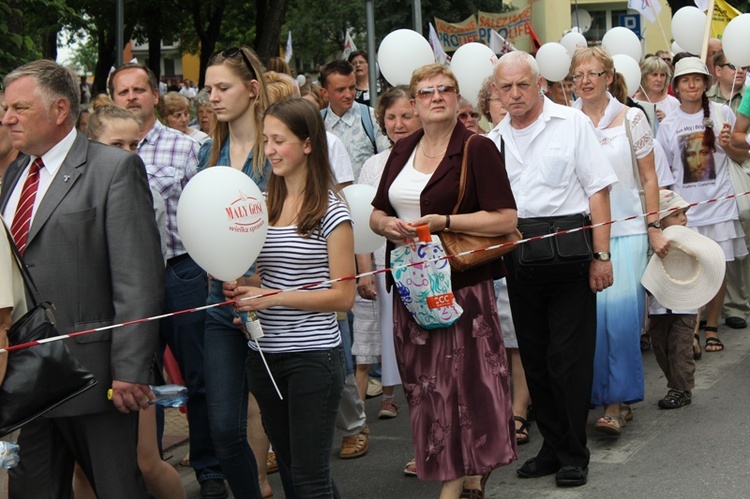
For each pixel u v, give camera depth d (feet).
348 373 21.35
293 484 15.64
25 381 13.03
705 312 30.78
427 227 16.67
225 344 16.24
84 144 14.82
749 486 18.38
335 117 28.43
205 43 82.43
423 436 17.38
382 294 23.00
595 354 21.34
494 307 17.51
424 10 96.32
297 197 15.69
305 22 124.26
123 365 14.26
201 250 15.06
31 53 30.45
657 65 31.89
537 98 19.45
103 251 14.55
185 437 24.32
